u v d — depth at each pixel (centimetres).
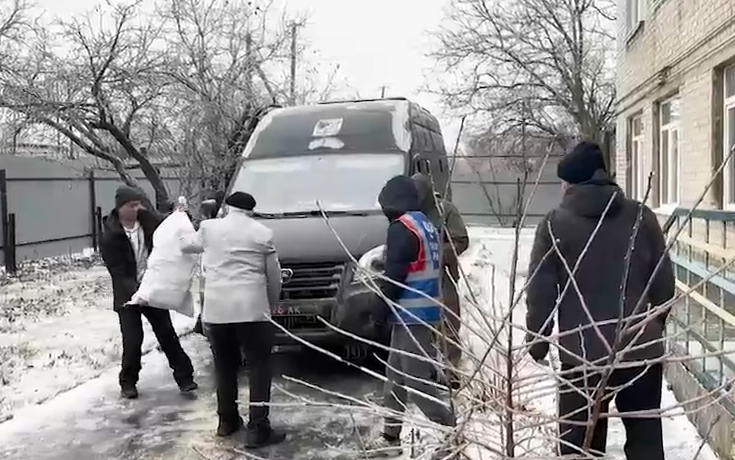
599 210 370
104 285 1348
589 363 256
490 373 300
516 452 299
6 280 1380
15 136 1365
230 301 531
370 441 512
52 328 961
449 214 605
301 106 966
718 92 840
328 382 700
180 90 1364
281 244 700
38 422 591
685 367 534
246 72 1466
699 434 486
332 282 683
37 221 1653
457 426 269
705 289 528
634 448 364
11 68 1298
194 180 1348
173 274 645
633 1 1329
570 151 385
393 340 469
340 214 745
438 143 1082
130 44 1330
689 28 935
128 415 609
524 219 287
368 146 848
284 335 679
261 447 530
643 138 1280
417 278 464
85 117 1303
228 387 553
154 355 815
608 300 359
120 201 652
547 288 368
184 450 527
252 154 871
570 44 2088
